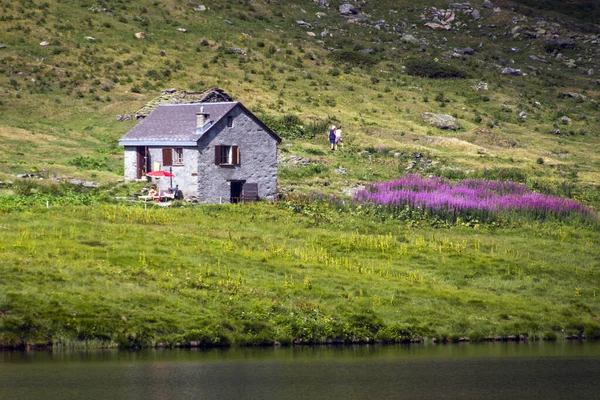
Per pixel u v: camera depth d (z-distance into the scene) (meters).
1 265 58.50
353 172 122.75
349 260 72.56
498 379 49.03
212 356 51.81
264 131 102.50
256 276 64.50
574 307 65.75
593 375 50.03
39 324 51.81
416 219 91.19
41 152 118.44
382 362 51.97
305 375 48.75
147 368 48.69
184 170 98.56
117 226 76.31
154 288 58.59
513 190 109.00
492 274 71.94
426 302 62.53
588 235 89.56
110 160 119.38
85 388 45.31
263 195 102.88
